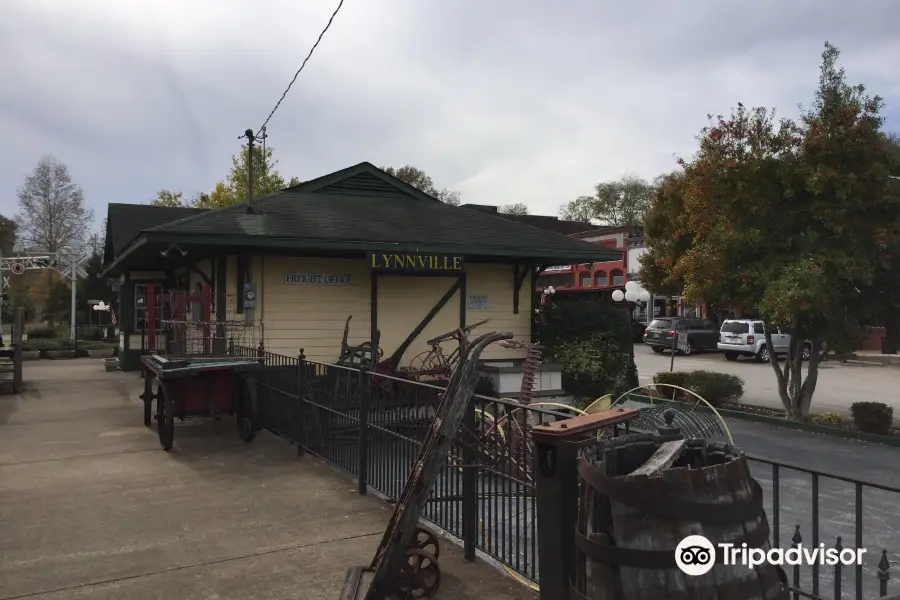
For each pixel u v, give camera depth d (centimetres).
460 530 495
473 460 457
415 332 1275
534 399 1127
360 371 623
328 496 607
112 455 779
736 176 1120
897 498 704
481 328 1337
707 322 2875
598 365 1302
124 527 523
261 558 459
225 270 1181
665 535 244
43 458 764
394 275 1259
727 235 1122
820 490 741
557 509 314
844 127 1073
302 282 1188
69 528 521
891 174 1095
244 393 843
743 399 1522
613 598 249
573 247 1323
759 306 1095
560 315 1401
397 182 1530
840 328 1111
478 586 407
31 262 4141
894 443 1009
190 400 830
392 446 575
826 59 1169
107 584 417
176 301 980
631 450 296
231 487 638
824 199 1075
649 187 6269
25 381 1568
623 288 2691
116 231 1836
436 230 1295
